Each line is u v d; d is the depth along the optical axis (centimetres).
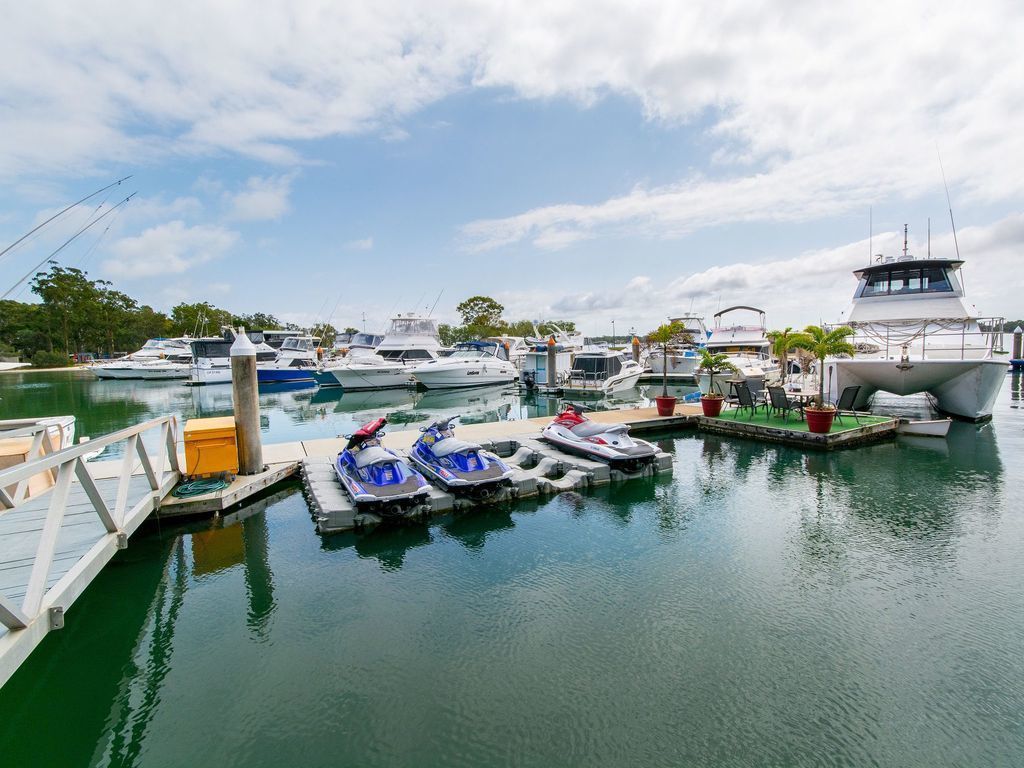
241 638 545
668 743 398
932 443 1384
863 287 1827
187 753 400
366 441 955
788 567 679
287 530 827
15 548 568
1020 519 834
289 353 3834
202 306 7919
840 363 1694
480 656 506
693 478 1088
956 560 691
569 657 502
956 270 1708
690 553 727
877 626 544
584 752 391
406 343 3609
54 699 466
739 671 477
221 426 936
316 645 530
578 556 725
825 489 999
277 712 439
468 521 859
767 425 1445
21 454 775
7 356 6391
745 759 382
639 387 3319
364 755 393
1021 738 397
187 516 839
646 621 560
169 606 612
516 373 3331
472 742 402
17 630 400
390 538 796
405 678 477
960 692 446
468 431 1419
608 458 1076
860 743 394
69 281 7225
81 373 5291
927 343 1738
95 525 639
